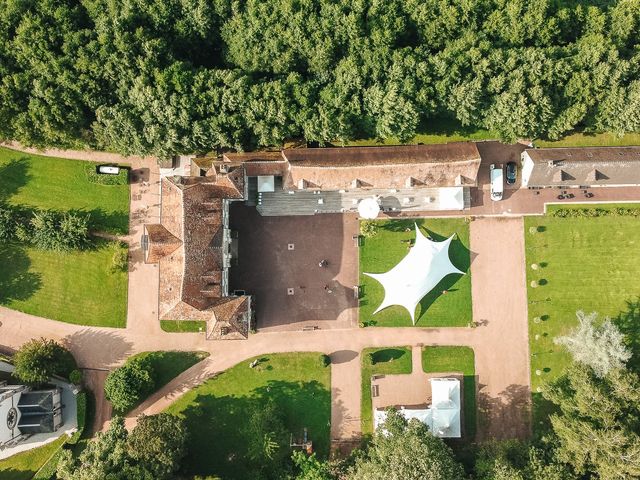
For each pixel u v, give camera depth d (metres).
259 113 71.81
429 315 77.12
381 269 77.50
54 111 71.94
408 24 73.69
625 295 76.38
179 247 69.88
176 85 71.06
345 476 71.12
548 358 76.19
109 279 78.56
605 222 77.12
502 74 70.56
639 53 70.75
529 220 77.56
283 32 72.00
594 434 62.56
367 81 72.12
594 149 75.50
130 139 73.69
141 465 67.06
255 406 76.50
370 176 73.44
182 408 76.88
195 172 75.25
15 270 79.00
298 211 78.00
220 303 71.56
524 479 64.88
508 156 77.88
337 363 77.00
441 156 73.38
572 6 75.31
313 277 77.75
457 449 75.44
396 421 68.06
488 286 77.19
